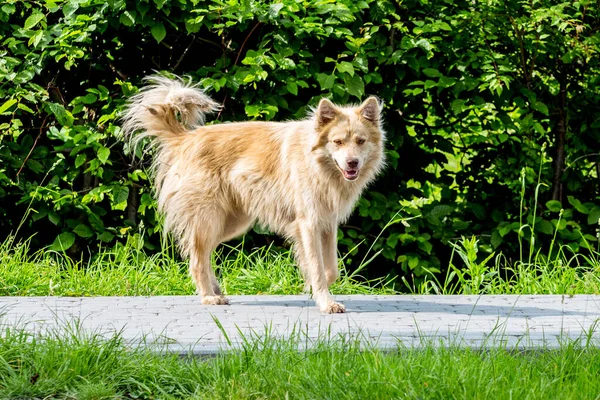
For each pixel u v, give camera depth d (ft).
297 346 21.75
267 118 36.55
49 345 20.85
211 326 26.27
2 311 28.60
